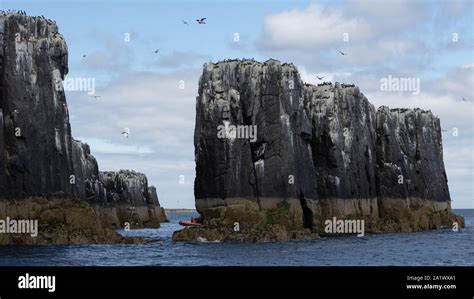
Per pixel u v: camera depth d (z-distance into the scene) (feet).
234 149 387.55
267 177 392.27
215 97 393.09
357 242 395.96
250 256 308.60
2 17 349.82
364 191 504.43
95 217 362.33
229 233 373.20
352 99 499.51
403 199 536.42
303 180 422.00
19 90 346.33
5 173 337.11
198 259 296.10
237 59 403.54
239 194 386.52
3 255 290.56
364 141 509.35
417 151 577.84
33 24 362.33
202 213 393.91
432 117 608.60
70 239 342.44
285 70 407.64
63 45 368.07
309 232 398.01
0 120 338.95
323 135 465.88
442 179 615.98
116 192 642.22
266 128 394.32
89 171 539.70
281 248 343.46
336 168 465.47
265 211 388.78
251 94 393.91
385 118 543.80
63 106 365.40
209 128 390.63
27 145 344.28
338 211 462.60
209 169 390.01
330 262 289.94
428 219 558.56
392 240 421.59
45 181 349.82
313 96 477.77
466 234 493.36
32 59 354.33
